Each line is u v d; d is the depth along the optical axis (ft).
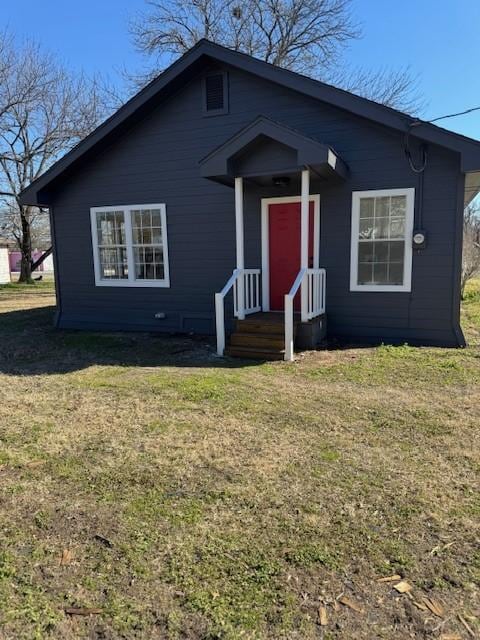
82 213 30.27
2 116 63.46
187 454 10.41
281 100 24.41
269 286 26.11
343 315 24.32
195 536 7.32
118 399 14.70
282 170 20.56
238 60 23.85
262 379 16.85
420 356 20.06
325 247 24.26
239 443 11.00
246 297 24.59
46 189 30.19
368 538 7.23
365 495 8.52
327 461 9.96
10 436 11.64
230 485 8.96
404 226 22.62
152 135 27.63
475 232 53.01
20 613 5.76
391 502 8.27
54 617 5.70
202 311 27.86
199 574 6.44
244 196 26.03
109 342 25.67
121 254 29.78
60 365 20.16
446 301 22.30
